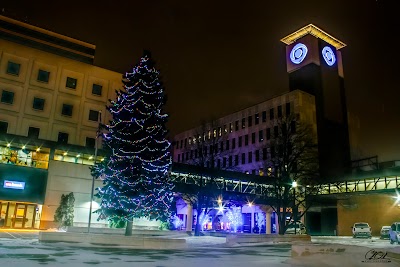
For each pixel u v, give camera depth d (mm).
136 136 27297
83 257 14711
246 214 69375
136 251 19234
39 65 49375
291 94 74688
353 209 65375
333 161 74500
